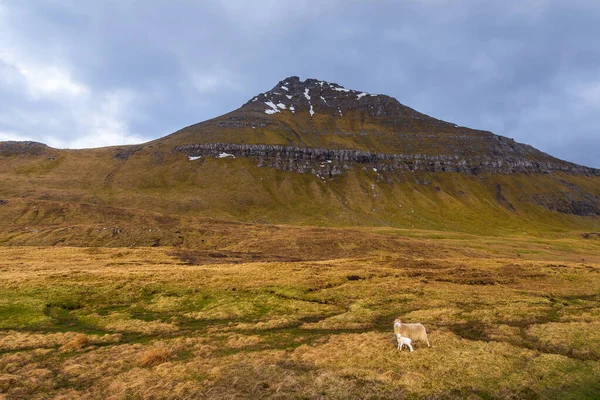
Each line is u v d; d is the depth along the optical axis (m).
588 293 42.94
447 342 24.05
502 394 17.05
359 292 42.34
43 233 109.00
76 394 18.03
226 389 18.09
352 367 20.31
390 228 168.75
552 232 198.25
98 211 138.75
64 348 24.77
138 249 81.31
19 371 20.92
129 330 29.95
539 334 26.09
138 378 19.59
